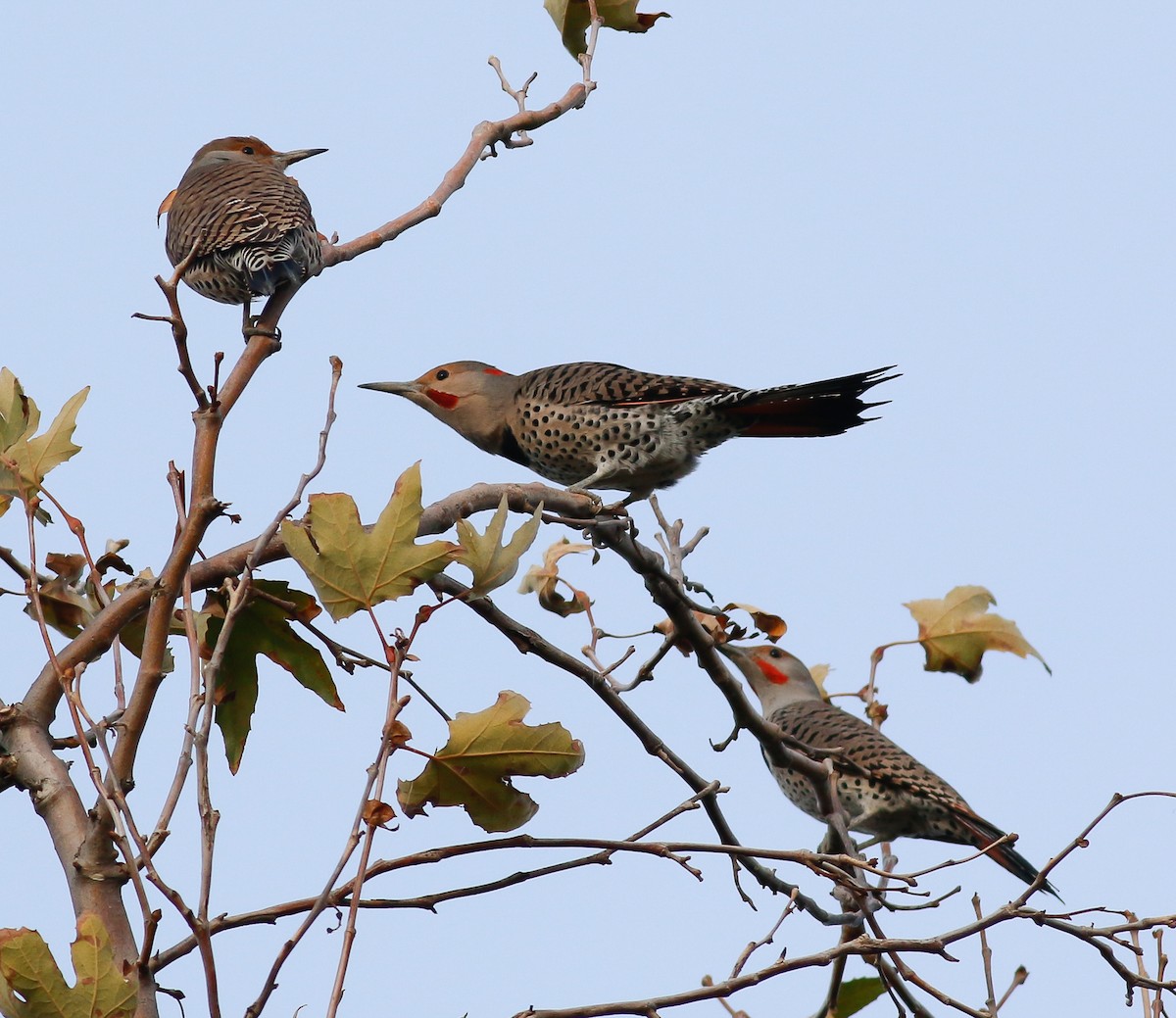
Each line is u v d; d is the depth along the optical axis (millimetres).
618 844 6148
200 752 4844
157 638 5430
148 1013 4750
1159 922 6793
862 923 8594
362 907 5918
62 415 5898
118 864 5410
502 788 5996
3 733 6160
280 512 5332
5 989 4574
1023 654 9711
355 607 5367
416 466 5387
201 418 5555
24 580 7117
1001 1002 7355
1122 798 6855
